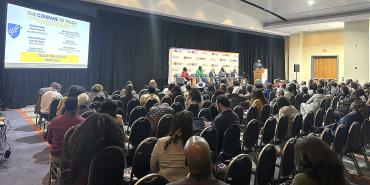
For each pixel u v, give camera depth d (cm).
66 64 939
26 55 804
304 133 491
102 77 1146
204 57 1472
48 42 870
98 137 224
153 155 245
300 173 153
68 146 237
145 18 1264
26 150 479
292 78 1786
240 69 1661
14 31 764
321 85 948
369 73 1292
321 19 1371
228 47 1608
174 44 1388
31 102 920
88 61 1037
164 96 664
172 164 234
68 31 941
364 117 431
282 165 284
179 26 1401
